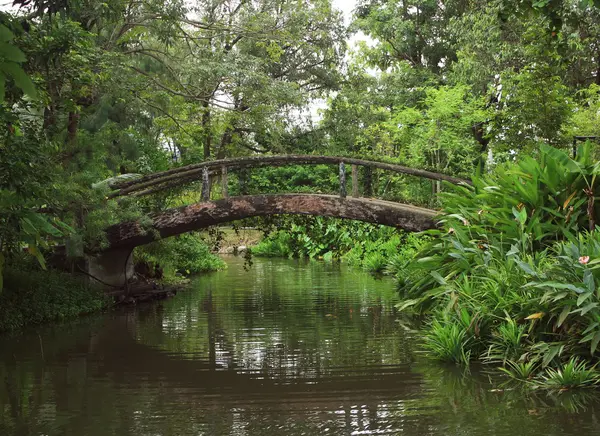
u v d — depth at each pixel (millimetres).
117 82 15031
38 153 8383
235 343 9250
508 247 8781
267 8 21500
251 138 25969
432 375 7188
